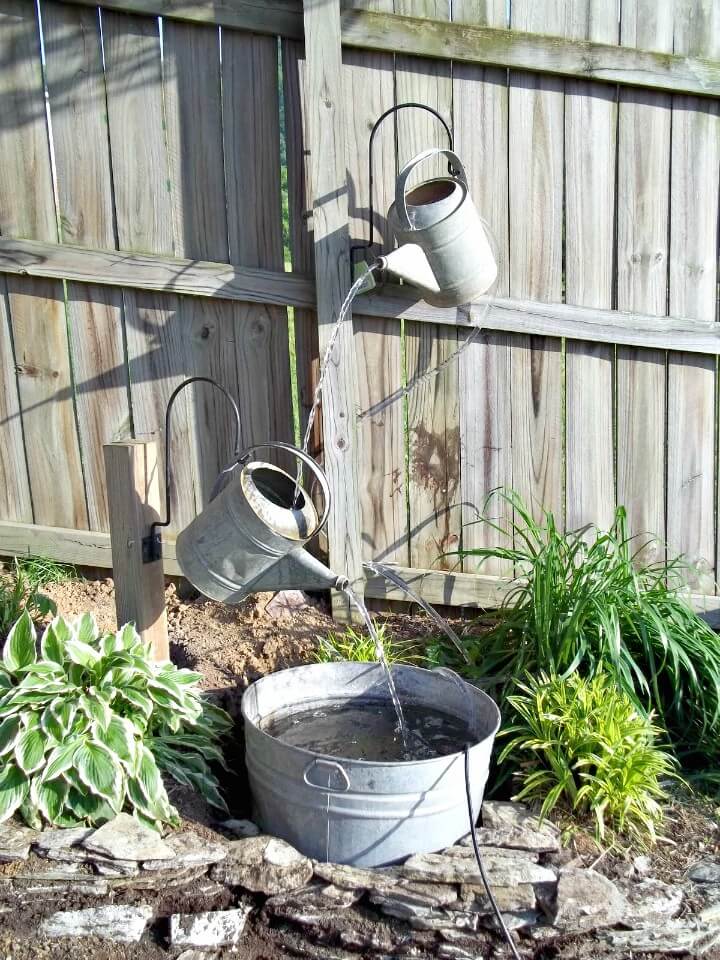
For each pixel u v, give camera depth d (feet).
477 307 10.37
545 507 11.02
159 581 8.52
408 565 10.96
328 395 10.00
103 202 10.09
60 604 10.12
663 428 11.05
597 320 10.57
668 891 6.91
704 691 9.02
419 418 10.69
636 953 6.61
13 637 7.66
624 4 10.14
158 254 10.14
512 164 10.29
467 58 9.87
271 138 10.06
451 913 6.61
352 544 10.27
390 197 10.14
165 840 6.91
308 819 6.89
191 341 10.43
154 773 7.06
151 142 9.96
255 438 10.64
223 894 6.76
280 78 9.95
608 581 9.48
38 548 10.80
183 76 9.85
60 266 10.12
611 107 10.34
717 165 10.67
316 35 9.42
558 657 8.80
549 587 9.02
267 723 8.04
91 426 10.64
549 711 8.13
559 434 10.89
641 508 11.18
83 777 6.82
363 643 9.37
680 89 10.28
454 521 10.94
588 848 7.20
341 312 9.44
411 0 9.81
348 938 6.62
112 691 7.32
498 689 9.17
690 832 7.73
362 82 9.91
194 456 10.66
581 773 7.73
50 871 6.61
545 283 10.56
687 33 10.31
